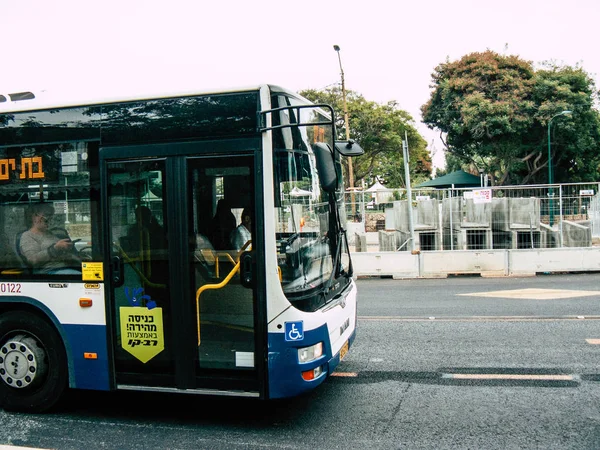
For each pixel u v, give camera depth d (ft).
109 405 17.58
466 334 25.29
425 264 45.60
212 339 15.20
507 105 108.27
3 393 17.03
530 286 38.99
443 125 119.55
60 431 15.43
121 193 15.78
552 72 113.70
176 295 15.38
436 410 16.39
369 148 139.85
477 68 112.88
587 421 15.29
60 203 16.31
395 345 23.79
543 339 24.04
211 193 15.08
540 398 17.13
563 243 46.88
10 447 14.25
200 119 15.17
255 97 14.83
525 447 13.74
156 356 15.64
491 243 47.44
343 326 16.92
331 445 14.12
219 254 15.12
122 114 15.78
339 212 18.63
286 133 15.23
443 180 130.41
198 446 14.23
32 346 16.67
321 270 16.33
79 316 16.16
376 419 15.83
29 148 16.55
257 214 14.61
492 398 17.25
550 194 47.42
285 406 17.07
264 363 14.66
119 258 15.79
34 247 16.61
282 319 14.51
